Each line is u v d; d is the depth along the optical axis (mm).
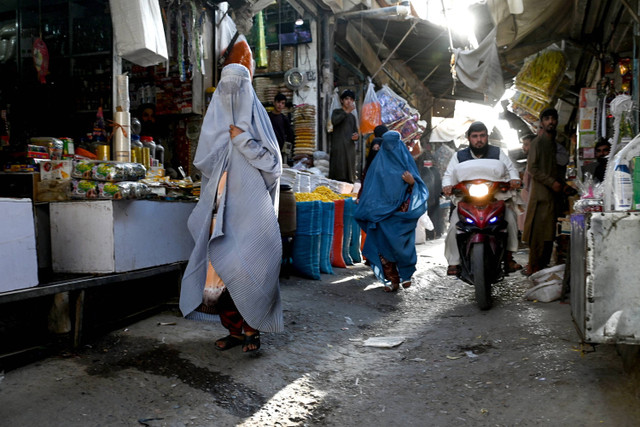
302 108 9508
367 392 2980
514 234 5039
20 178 3740
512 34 7910
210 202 3285
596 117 7711
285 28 9867
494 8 7457
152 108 7441
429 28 10766
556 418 2418
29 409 2436
